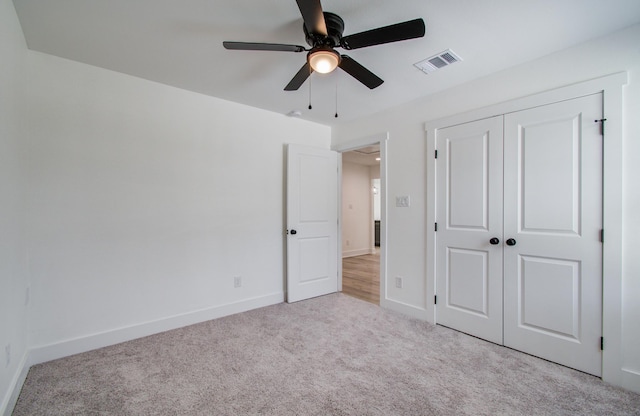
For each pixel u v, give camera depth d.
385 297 3.22
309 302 3.43
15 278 1.74
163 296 2.62
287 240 3.40
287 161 3.40
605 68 1.88
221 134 2.97
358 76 1.96
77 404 1.63
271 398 1.68
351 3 1.57
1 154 1.52
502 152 2.33
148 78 2.51
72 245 2.21
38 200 2.08
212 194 2.92
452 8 1.61
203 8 1.63
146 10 1.65
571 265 2.01
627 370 1.79
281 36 1.91
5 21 1.56
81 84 2.25
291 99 2.97
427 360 2.11
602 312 1.88
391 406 1.62
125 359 2.12
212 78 2.51
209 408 1.60
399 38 1.56
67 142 2.19
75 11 1.66
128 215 2.45
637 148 1.77
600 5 1.59
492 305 2.39
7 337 1.58
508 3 1.57
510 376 1.91
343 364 2.05
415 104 2.97
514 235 2.27
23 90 1.94
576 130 1.98
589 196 1.94
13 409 1.58
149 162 2.55
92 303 2.28
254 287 3.22
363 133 3.54
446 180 2.70
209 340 2.42
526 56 2.13
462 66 2.27
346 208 6.73
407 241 3.01
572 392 1.74
